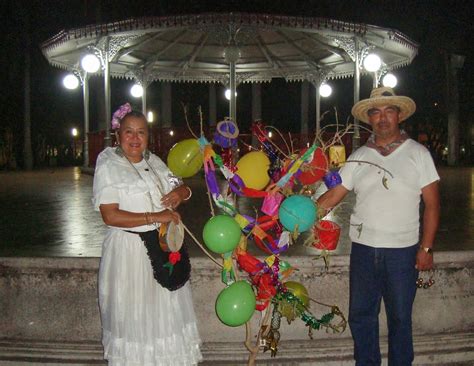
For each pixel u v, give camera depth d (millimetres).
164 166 3295
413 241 3348
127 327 3057
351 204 8367
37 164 25422
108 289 3109
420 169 3266
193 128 18000
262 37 15578
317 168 3314
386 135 3281
